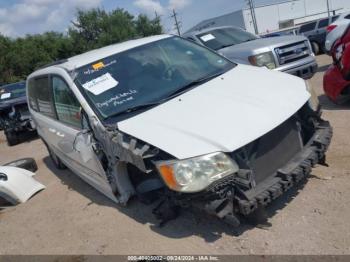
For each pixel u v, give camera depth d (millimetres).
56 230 5008
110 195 4969
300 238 3545
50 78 5555
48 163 8367
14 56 51031
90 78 4816
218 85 4473
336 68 6785
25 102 11336
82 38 62656
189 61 5113
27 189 6441
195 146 3512
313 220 3740
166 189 3857
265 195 3506
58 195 6184
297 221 3781
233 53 8688
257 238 3686
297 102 4020
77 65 5047
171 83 4680
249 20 55250
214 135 3578
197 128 3699
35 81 6414
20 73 52094
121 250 4090
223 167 3439
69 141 5340
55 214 5492
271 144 3750
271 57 8219
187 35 10641
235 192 3518
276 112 3814
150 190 4117
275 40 8750
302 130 4195
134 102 4457
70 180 6762
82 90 4719
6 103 11227
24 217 5699
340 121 6211
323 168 4617
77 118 4926
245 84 4398
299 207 3982
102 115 4402
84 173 5652
